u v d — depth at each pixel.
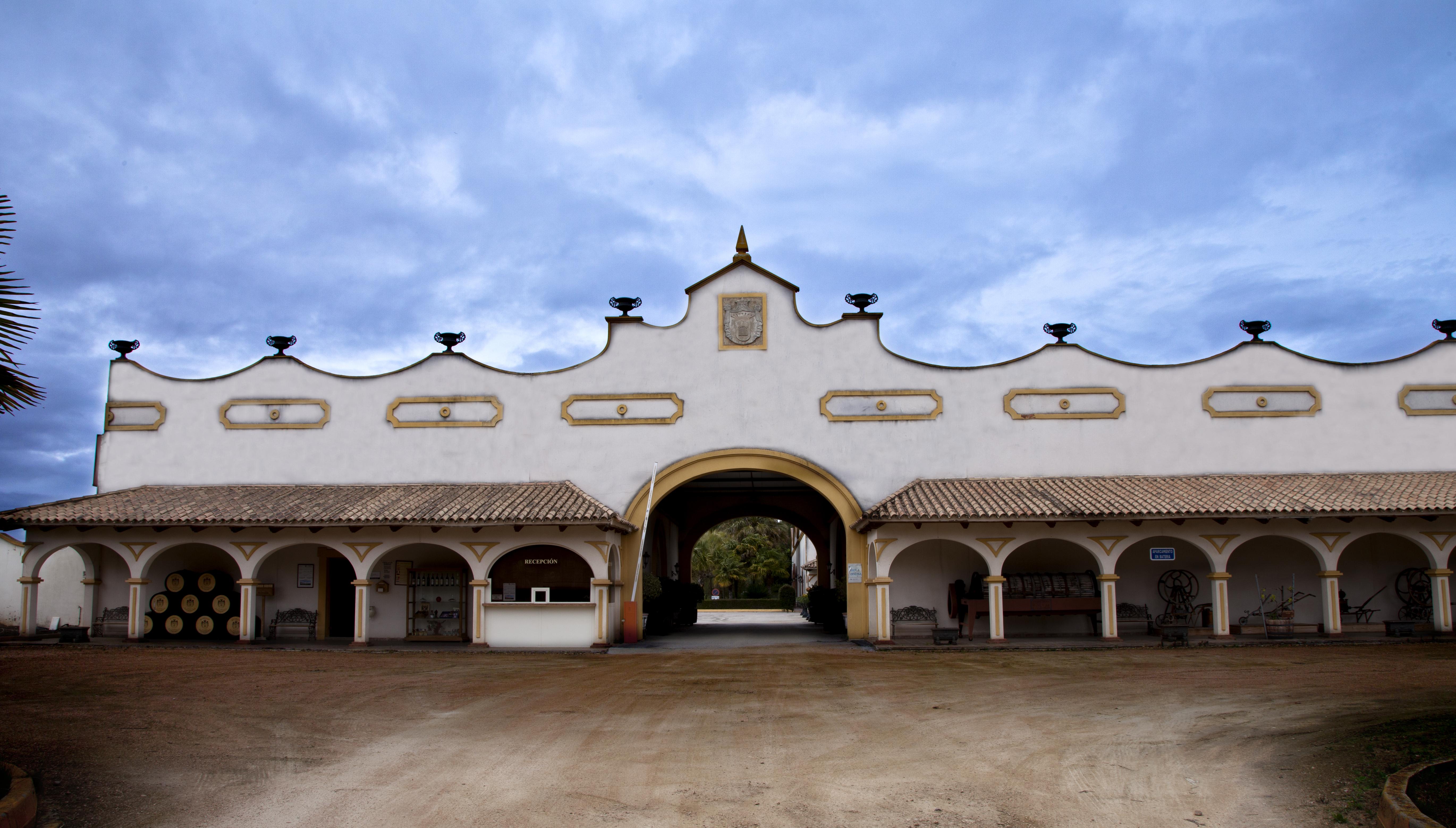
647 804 7.50
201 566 22.22
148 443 22.73
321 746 9.56
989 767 8.61
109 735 9.99
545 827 6.92
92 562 21.83
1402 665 15.67
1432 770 7.80
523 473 22.38
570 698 12.68
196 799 7.60
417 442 22.59
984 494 20.58
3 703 12.09
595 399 22.59
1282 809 7.28
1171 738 9.75
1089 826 6.94
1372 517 20.06
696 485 27.98
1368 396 22.34
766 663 17.00
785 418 22.41
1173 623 21.39
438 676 15.12
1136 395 22.41
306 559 21.95
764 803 7.52
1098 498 20.11
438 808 7.38
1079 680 14.15
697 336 22.77
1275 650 18.53
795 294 22.91
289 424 22.70
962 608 21.16
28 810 6.99
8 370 7.94
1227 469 22.09
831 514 29.00
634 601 21.67
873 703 12.20
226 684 13.91
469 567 21.30
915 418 22.36
